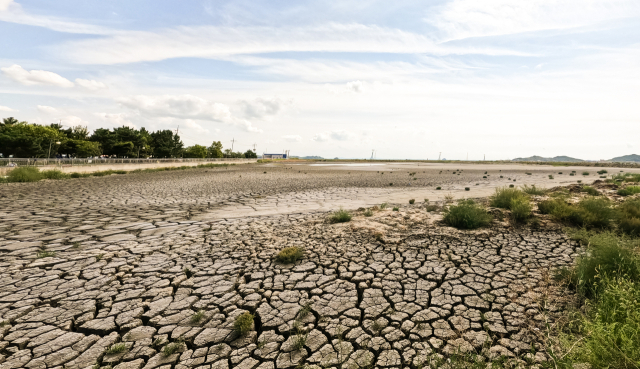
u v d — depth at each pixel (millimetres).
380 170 40531
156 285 4281
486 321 3184
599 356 2182
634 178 14781
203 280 4438
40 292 4070
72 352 2867
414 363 2604
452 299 3693
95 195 13633
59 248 5906
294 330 3143
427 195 13195
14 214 9086
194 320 3367
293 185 19047
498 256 5059
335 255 5348
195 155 86625
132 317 3465
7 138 44312
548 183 18094
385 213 8594
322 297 3850
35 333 3162
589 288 3520
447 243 5781
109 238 6645
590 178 22047
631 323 2248
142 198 13016
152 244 6188
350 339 2977
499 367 2404
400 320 3277
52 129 56375
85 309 3641
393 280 4289
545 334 2885
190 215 9312
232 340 3025
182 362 2707
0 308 3652
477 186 17141
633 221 6027
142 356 2803
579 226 6582
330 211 9617
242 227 7562
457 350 2738
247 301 3787
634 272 3311
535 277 4191
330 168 47625
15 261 5184
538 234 6191
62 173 22531
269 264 5008
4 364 2686
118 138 66125
